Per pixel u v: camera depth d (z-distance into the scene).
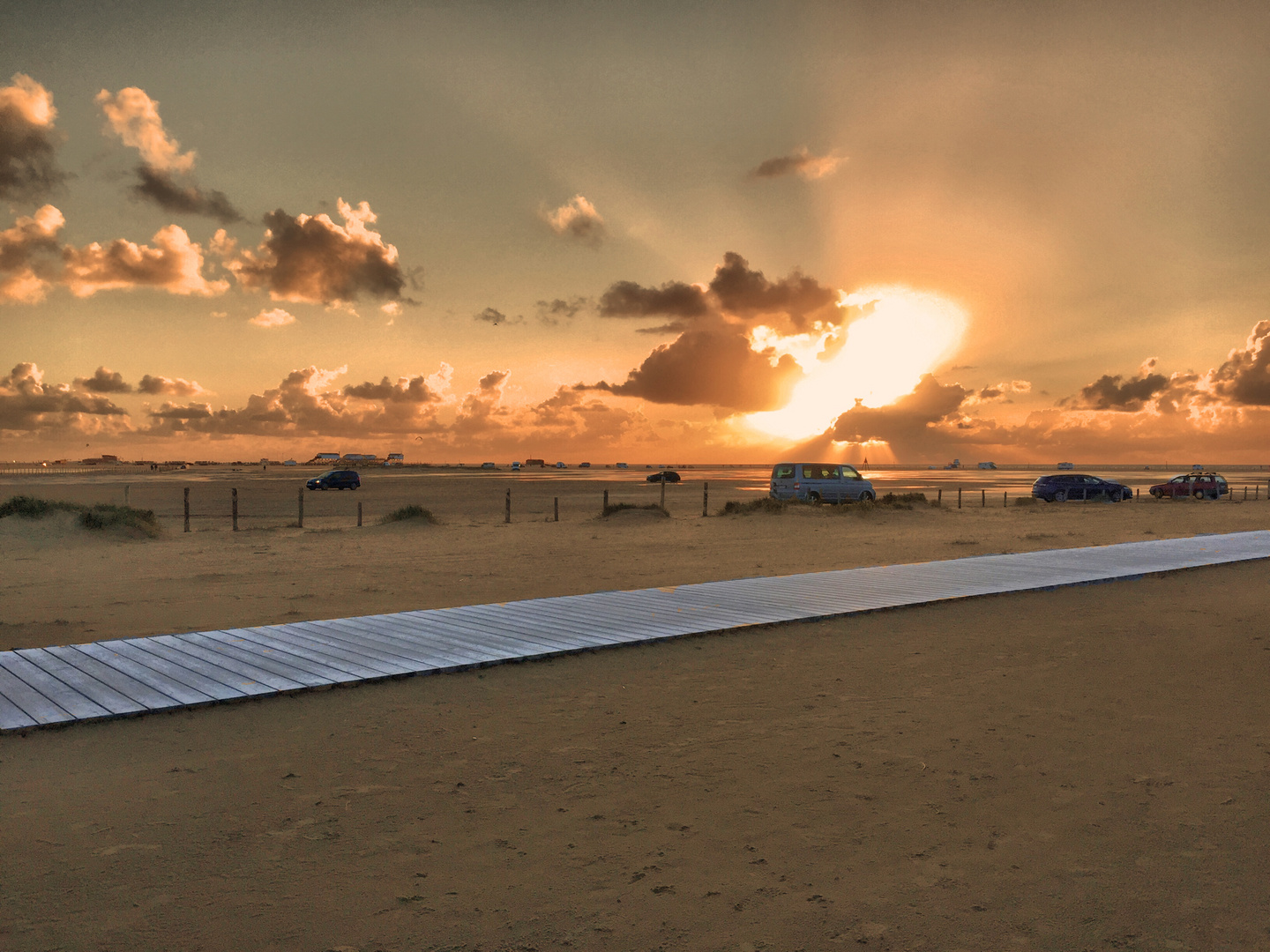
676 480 95.19
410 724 6.40
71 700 6.82
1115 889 3.80
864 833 4.39
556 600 11.71
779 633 9.84
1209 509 38.47
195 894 3.74
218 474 135.25
